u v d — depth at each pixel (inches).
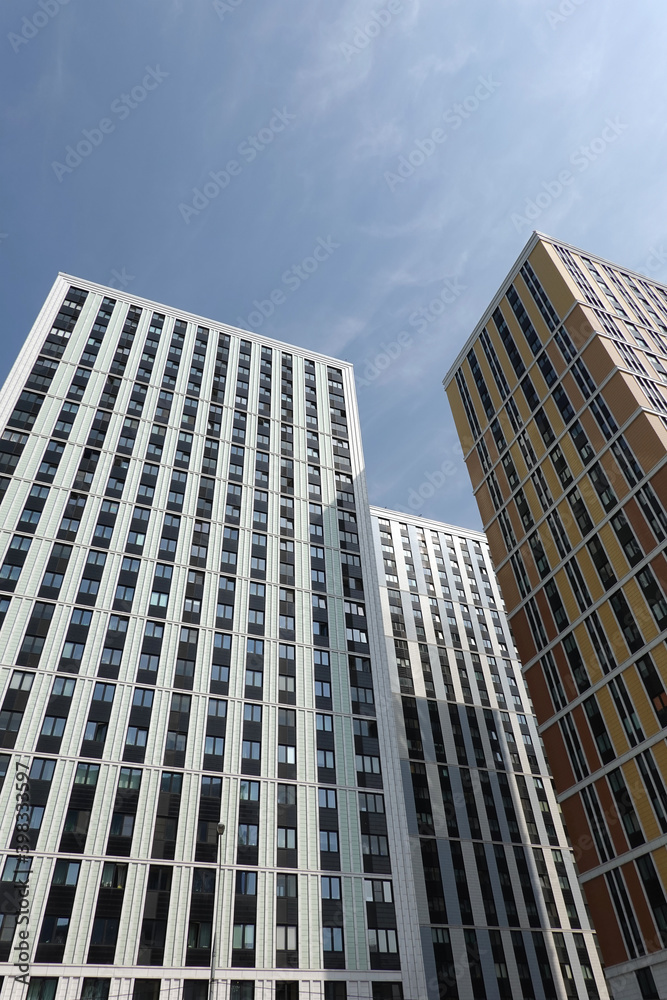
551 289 2645.2
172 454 2554.1
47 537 2105.1
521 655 2284.7
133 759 1779.0
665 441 2028.8
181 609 2142.0
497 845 2773.1
